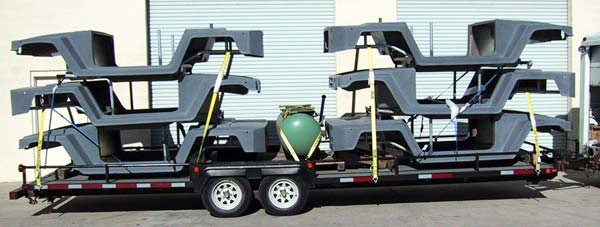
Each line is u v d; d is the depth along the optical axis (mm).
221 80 7414
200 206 8305
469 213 7574
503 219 7250
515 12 11242
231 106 10805
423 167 7965
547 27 7789
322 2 10844
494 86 8180
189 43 7387
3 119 10336
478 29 8461
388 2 10680
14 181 10445
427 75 10938
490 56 7645
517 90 7957
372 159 7629
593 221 7109
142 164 7559
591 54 9328
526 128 7883
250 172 7430
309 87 10867
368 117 8492
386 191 9023
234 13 10742
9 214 8047
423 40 11000
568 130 7949
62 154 10469
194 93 7496
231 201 7574
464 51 11117
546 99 11305
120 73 7375
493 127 7992
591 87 9500
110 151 8312
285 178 7523
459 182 7910
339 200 8461
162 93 10617
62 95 7637
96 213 8008
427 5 11008
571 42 11172
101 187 7457
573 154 8430
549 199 8344
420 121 10570
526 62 7887
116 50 10305
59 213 8047
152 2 10617
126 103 10312
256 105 10836
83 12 10250
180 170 7602
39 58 10289
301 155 7770
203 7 10695
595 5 11133
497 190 8992
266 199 7512
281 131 7754
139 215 7836
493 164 8164
